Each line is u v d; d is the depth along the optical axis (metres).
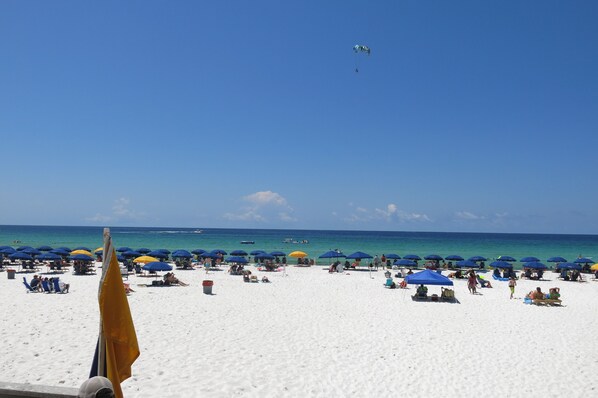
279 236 157.88
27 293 22.08
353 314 19.39
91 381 3.60
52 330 14.31
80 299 20.45
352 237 160.38
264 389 10.12
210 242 101.75
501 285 31.66
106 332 4.41
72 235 127.88
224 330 15.44
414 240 136.62
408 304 22.59
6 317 16.02
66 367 10.83
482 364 12.76
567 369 12.54
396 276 34.94
